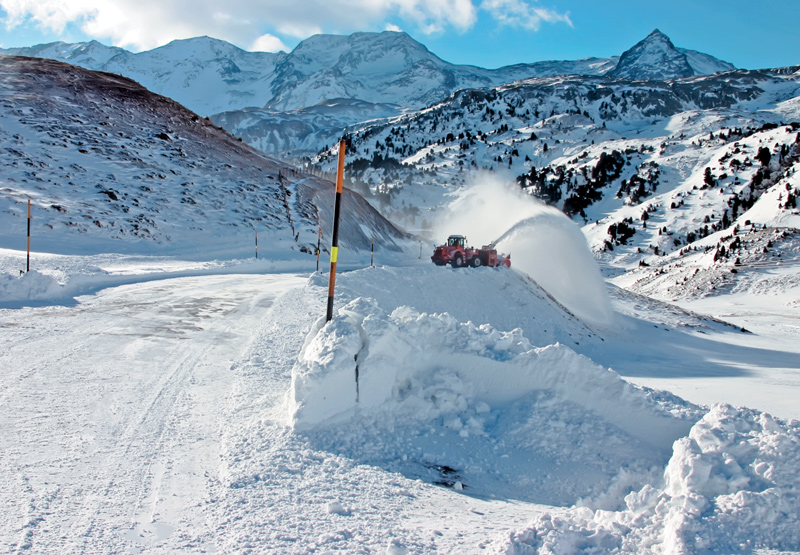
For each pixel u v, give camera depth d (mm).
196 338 12211
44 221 36719
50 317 13453
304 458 5707
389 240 69000
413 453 6117
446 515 4750
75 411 7039
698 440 4750
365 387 6645
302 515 4492
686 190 138125
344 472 5469
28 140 47125
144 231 39688
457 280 22625
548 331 22250
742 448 4578
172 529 4215
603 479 5844
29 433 6184
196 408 7430
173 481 5156
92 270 24016
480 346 7461
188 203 46375
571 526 3850
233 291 20609
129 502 4680
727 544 3537
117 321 13570
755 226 83438
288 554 3807
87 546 3904
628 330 28859
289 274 30812
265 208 49875
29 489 4812
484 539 4164
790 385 15711
